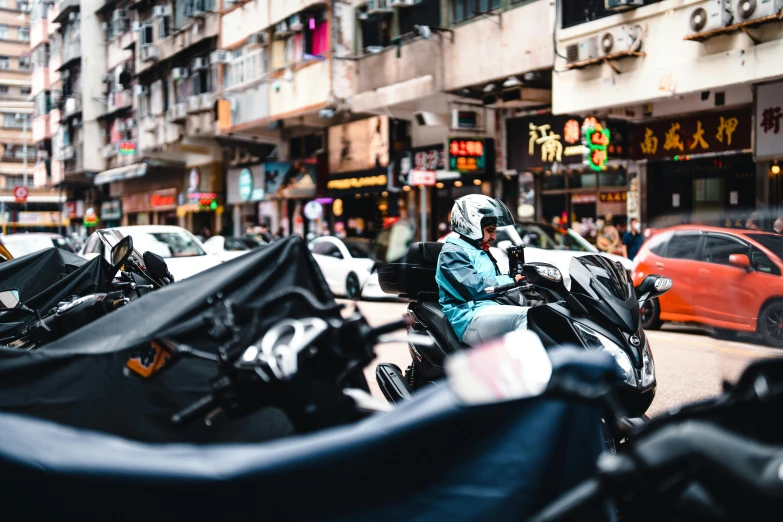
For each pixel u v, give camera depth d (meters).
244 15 26.92
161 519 2.00
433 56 19.58
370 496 2.00
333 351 2.42
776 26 12.47
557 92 16.34
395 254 5.43
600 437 2.24
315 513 1.98
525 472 2.06
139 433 3.18
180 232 13.50
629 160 16.94
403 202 23.91
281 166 28.86
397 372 5.00
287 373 2.29
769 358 2.04
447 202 22.80
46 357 3.11
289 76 24.56
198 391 3.22
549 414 2.10
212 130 30.17
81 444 2.11
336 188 25.80
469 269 4.96
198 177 35.59
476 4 18.44
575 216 18.97
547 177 19.61
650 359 4.35
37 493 2.07
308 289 3.06
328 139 26.38
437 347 5.05
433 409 2.02
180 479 1.98
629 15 14.75
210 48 30.05
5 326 5.26
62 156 45.78
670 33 14.10
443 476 2.04
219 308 2.64
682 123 15.70
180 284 3.07
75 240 30.69
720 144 14.98
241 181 31.77
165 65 34.06
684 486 1.56
